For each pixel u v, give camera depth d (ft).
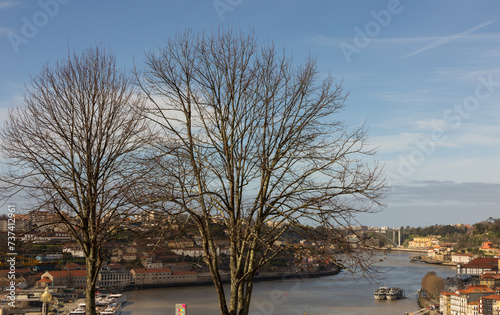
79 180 64.85
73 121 66.85
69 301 293.84
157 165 51.83
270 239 50.42
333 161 51.24
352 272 46.52
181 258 472.44
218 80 53.88
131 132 66.74
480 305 397.60
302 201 51.24
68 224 64.49
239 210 51.49
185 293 405.59
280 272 476.95
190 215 49.34
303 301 392.27
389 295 442.50
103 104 67.26
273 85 53.78
